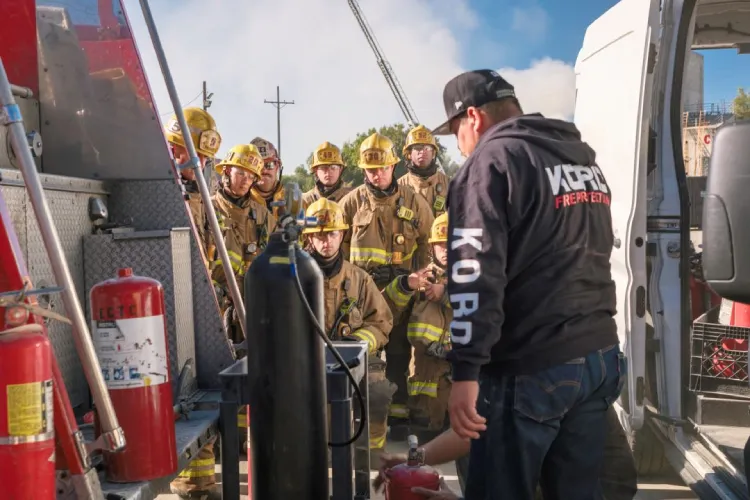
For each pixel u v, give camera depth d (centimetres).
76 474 165
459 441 304
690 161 571
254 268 219
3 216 160
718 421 379
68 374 247
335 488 238
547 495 256
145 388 192
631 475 291
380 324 471
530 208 229
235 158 505
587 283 238
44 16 276
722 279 204
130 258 262
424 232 650
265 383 216
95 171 277
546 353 230
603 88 462
